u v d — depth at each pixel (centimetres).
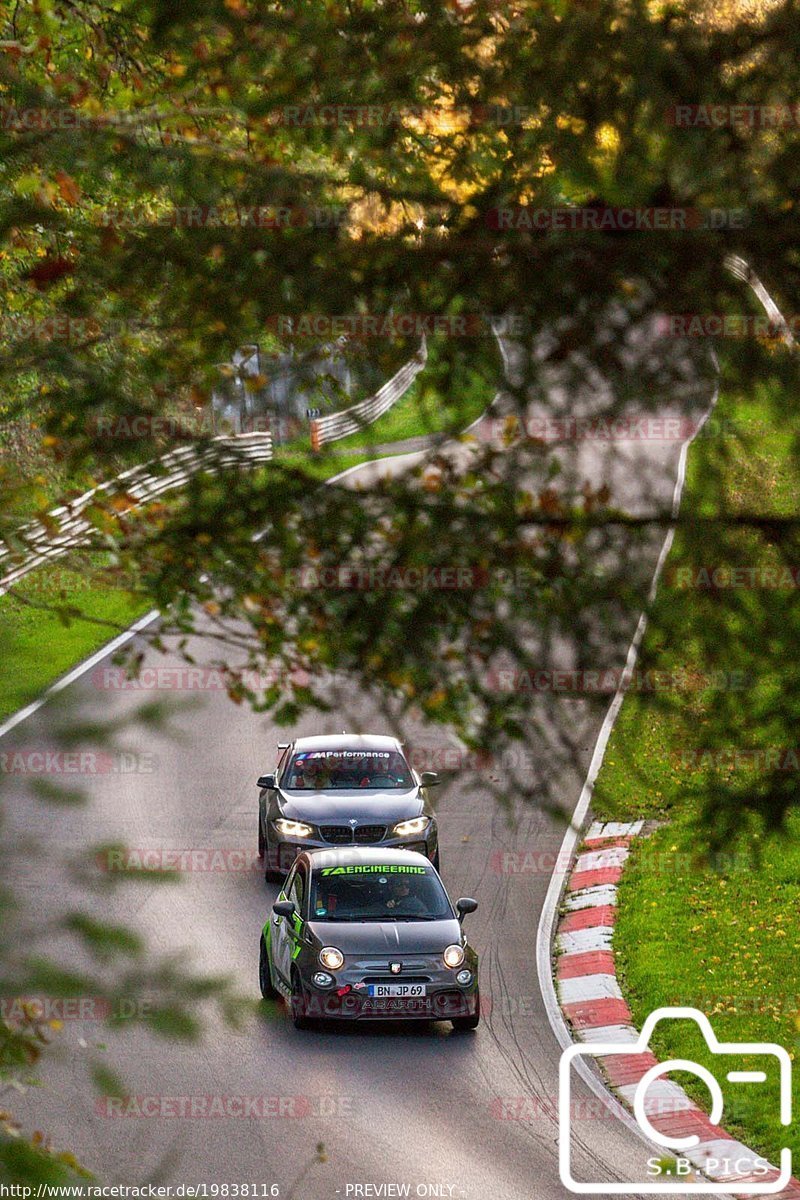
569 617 2230
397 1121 4678
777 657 2272
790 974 6044
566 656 2242
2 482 2373
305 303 2239
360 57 2264
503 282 2184
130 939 1144
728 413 2192
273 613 2339
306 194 2294
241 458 2306
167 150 2305
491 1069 5203
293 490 2291
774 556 2245
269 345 2350
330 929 5609
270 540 2302
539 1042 5488
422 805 7250
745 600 2253
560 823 2223
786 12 2050
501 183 2212
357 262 2250
